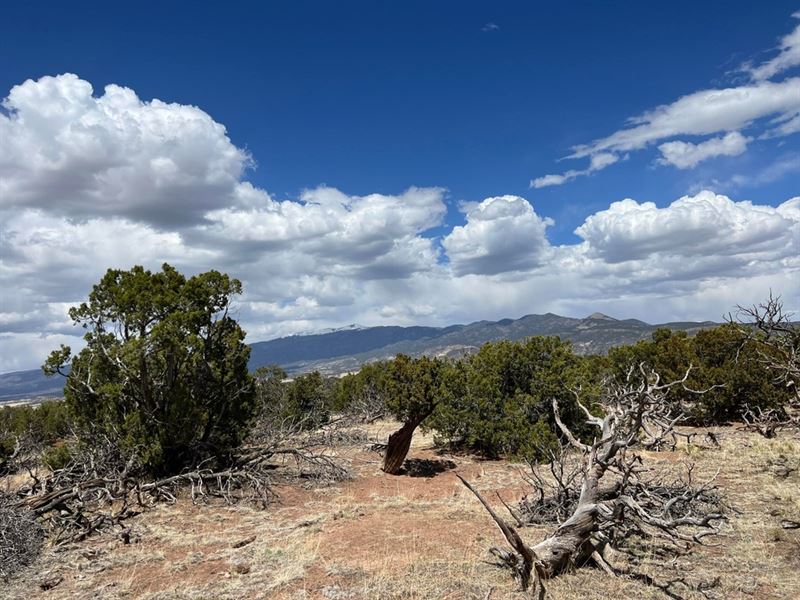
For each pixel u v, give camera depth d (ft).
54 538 29.37
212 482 42.80
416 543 26.09
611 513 22.41
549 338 53.88
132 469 41.24
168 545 28.37
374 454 55.83
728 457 42.32
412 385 45.27
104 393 42.01
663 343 72.38
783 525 26.20
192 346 43.16
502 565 22.52
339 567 22.89
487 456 52.75
